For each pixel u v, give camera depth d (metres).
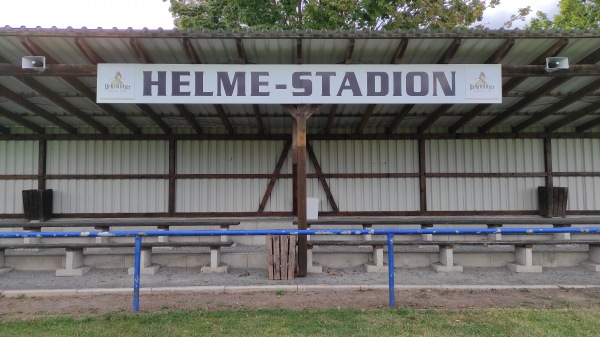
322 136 10.80
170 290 6.14
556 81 7.66
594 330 4.45
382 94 6.56
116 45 6.44
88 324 4.66
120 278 7.05
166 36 6.15
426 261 7.87
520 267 7.46
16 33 5.96
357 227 10.37
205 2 14.45
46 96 7.91
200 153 10.72
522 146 10.89
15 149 10.57
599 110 9.70
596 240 7.52
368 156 10.85
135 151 10.65
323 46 6.59
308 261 7.43
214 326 4.58
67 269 7.26
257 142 10.81
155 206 10.55
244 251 8.11
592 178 10.88
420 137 10.80
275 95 6.55
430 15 13.55
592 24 17.48
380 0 12.48
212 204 10.64
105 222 8.35
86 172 10.59
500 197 10.80
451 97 6.55
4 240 9.47
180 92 6.49
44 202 10.12
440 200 10.77
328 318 4.83
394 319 4.78
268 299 5.77
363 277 7.03
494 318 4.83
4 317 5.01
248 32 6.13
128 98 6.43
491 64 6.57
